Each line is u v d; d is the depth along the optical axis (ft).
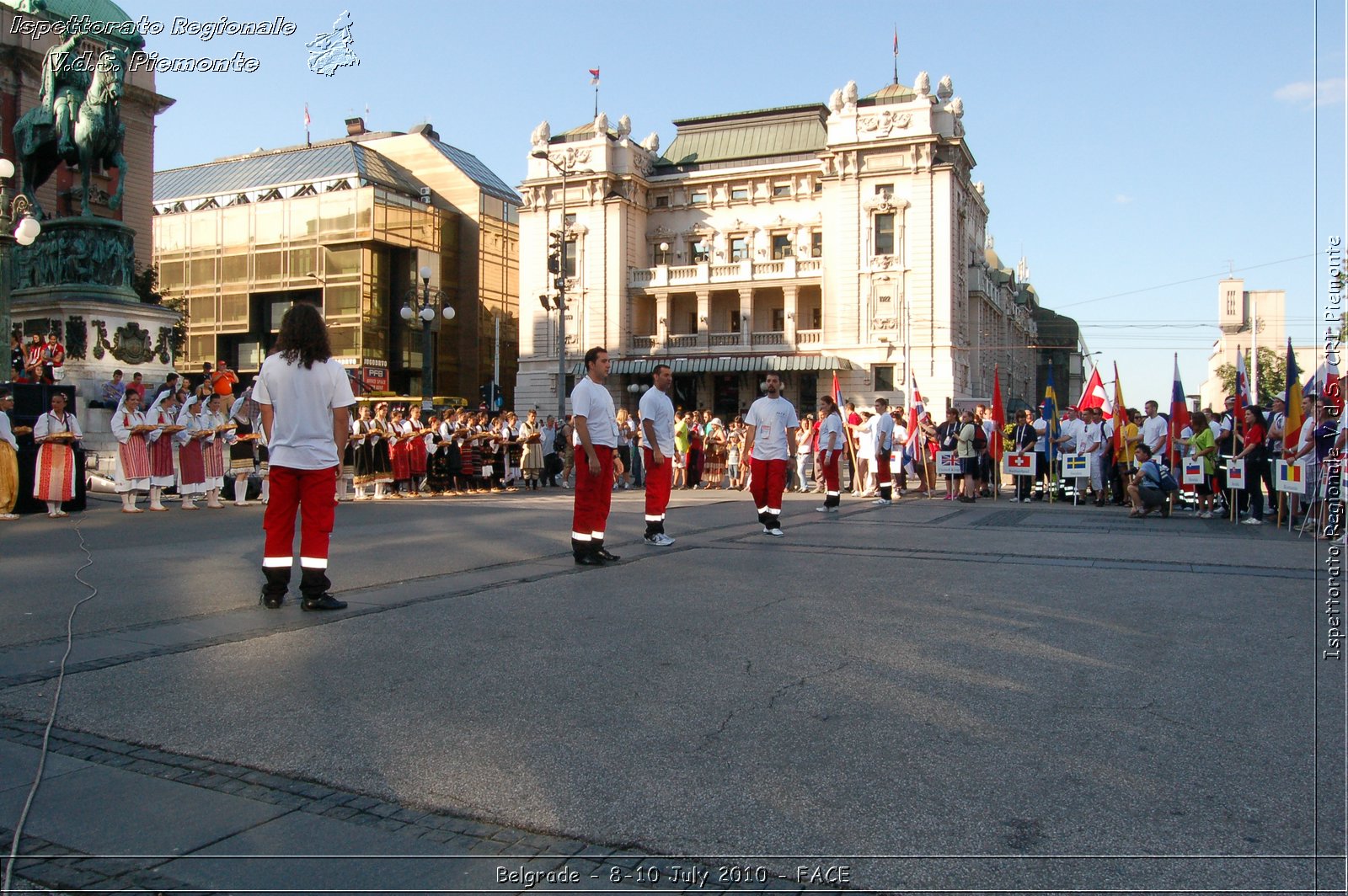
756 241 185.98
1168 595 24.40
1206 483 52.85
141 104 125.39
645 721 14.21
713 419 95.96
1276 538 39.17
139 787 11.85
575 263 188.55
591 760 12.68
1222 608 22.72
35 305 63.72
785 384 177.47
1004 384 232.32
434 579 27.02
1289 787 11.69
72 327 63.31
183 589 25.12
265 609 22.43
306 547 22.29
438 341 191.42
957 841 10.30
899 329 166.30
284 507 22.47
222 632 19.83
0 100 106.42
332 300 177.17
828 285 172.55
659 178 192.65
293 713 14.55
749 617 21.49
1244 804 11.20
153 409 50.83
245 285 185.47
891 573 28.04
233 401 59.36
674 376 187.62
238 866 9.87
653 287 186.50
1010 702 15.11
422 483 69.87
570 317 188.75
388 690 15.79
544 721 14.23
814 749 13.05
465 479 76.43
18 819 10.93
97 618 21.21
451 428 74.59
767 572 28.40
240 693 15.55
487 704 15.02
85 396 62.39
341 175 179.73
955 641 19.20
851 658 17.84
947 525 45.01
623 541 36.73
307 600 22.29
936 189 164.66
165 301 170.71
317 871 9.77
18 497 48.44
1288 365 45.44
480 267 198.18
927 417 78.07
